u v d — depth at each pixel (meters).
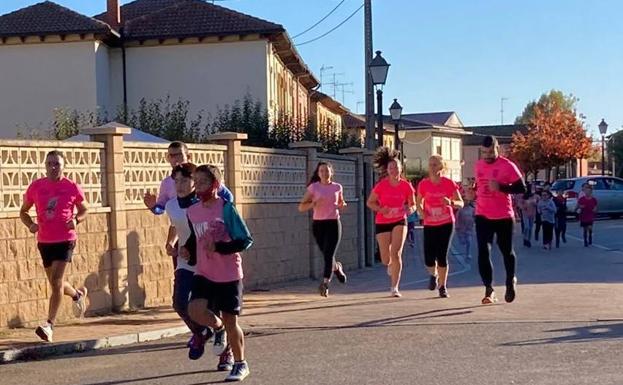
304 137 23.61
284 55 32.59
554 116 67.31
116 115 26.66
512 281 11.88
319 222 13.52
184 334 10.50
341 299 13.26
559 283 14.88
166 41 29.23
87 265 11.43
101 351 9.47
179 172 8.30
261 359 8.63
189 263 8.28
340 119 54.22
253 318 11.35
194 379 7.79
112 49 29.50
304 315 11.54
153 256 12.62
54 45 28.05
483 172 11.82
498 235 11.90
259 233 15.37
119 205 11.94
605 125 46.72
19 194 10.46
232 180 14.52
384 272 18.66
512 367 7.89
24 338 9.69
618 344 8.86
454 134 76.62
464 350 8.76
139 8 35.84
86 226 11.43
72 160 11.27
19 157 10.45
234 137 14.49
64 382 7.90
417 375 7.68
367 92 22.69
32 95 28.12
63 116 23.92
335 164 18.58
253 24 29.00
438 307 11.88
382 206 13.34
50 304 9.70
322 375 7.79
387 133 53.75
